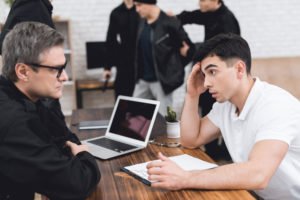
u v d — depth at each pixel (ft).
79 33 15.70
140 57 11.85
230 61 4.65
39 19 6.88
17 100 4.02
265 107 4.67
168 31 11.14
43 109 4.70
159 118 7.68
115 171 4.95
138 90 12.28
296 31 17.03
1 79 4.09
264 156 4.25
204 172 4.30
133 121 6.25
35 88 4.05
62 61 4.02
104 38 15.87
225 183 4.16
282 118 4.47
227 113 5.38
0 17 13.87
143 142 5.90
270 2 16.57
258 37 16.85
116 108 6.63
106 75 14.51
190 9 16.21
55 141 4.58
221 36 4.79
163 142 6.13
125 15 13.05
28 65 3.89
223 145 12.43
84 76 15.98
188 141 5.79
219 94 4.78
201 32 16.42
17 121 3.74
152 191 4.28
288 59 15.55
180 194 4.15
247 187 4.16
